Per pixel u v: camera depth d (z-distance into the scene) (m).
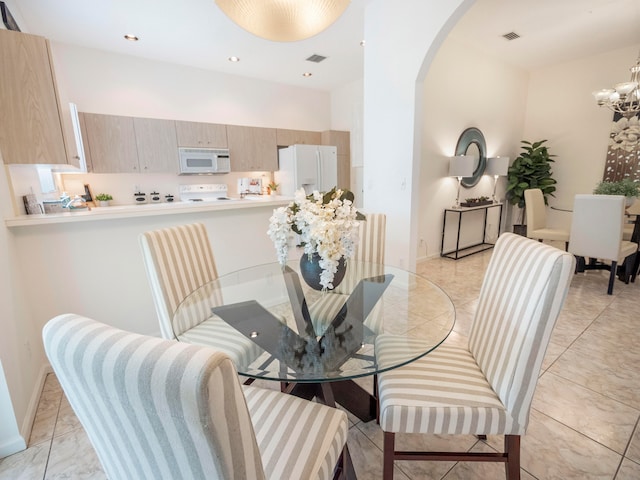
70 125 2.64
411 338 1.22
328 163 5.15
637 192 3.20
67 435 1.52
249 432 0.50
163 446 0.49
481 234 5.13
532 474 1.26
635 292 3.06
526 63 4.79
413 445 1.42
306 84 5.32
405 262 2.97
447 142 4.25
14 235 1.79
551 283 0.91
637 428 1.47
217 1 1.56
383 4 2.79
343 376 1.01
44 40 1.82
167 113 4.29
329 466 0.85
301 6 1.63
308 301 1.57
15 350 1.56
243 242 2.74
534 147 4.93
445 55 3.94
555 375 1.86
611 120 4.43
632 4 3.09
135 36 3.41
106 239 2.11
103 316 2.16
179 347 0.45
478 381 1.13
